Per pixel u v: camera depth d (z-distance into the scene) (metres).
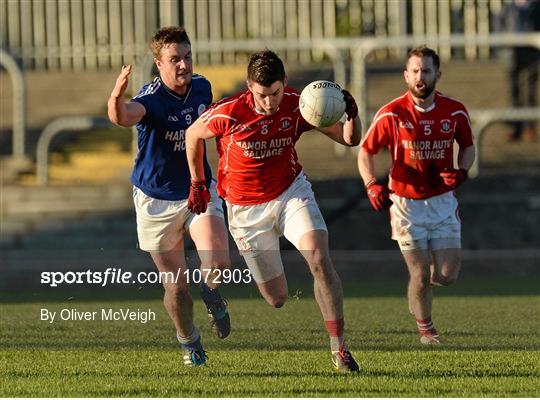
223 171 27.28
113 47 77.19
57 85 77.12
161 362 28.16
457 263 32.25
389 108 31.89
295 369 26.64
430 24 75.62
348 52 74.75
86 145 69.94
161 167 27.09
